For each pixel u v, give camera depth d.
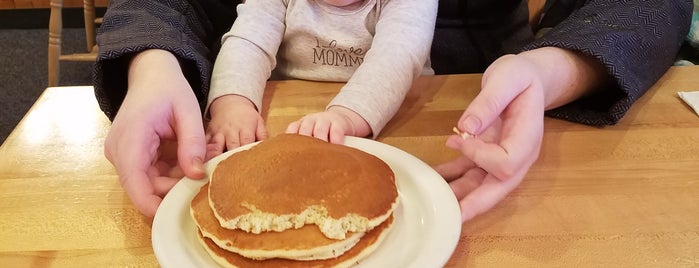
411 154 0.57
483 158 0.47
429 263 0.40
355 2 0.84
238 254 0.40
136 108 0.54
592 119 0.63
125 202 0.51
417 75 0.75
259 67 0.74
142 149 0.50
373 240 0.41
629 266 0.43
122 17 0.72
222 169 0.45
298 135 0.50
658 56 0.69
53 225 0.48
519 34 0.98
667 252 0.45
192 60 0.68
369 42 0.83
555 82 0.62
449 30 1.01
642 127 0.63
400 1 0.79
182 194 0.47
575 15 0.77
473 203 0.47
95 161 0.58
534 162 0.56
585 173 0.55
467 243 0.46
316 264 0.39
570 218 0.49
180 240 0.42
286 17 0.86
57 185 0.54
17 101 2.00
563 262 0.44
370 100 0.63
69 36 2.52
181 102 0.56
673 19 0.74
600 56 0.62
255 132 0.61
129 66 0.67
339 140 0.55
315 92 0.73
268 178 0.42
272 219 0.40
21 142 0.61
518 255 0.45
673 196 0.51
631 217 0.49
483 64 1.00
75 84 2.12
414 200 0.47
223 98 0.67
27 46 2.46
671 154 0.58
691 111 0.66
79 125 0.65
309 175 0.42
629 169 0.55
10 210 0.50
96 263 0.44
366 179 0.43
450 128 0.64
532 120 0.50
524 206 0.50
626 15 0.71
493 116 0.50
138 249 0.46
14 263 0.44
